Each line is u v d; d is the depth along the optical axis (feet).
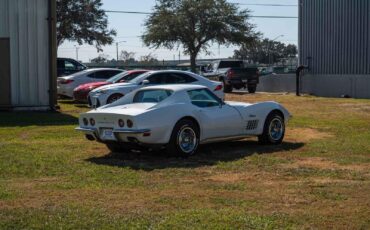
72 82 81.51
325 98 97.50
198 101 34.63
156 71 63.21
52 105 65.26
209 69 131.03
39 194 23.56
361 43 101.55
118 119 31.63
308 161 31.91
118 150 34.96
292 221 19.40
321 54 109.81
